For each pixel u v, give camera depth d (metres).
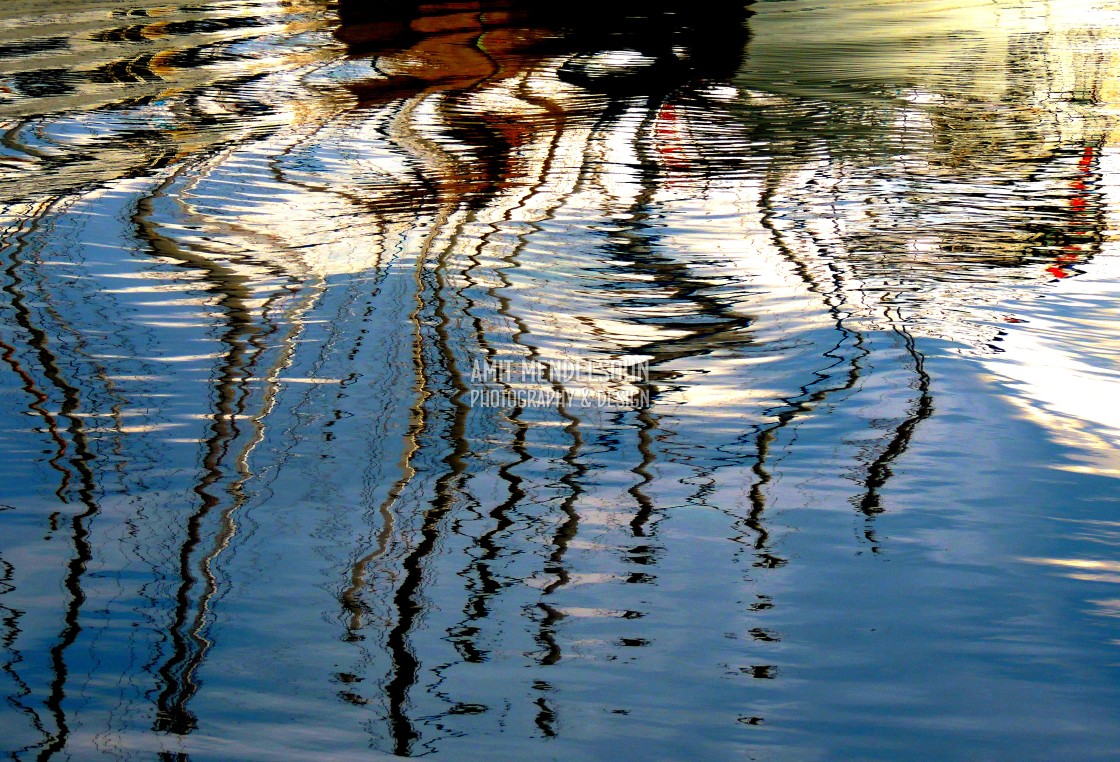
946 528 2.95
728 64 10.27
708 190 6.47
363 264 5.27
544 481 3.25
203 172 6.86
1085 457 3.31
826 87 9.32
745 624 2.55
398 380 3.99
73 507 3.12
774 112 8.44
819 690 2.32
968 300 4.68
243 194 6.45
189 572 2.79
